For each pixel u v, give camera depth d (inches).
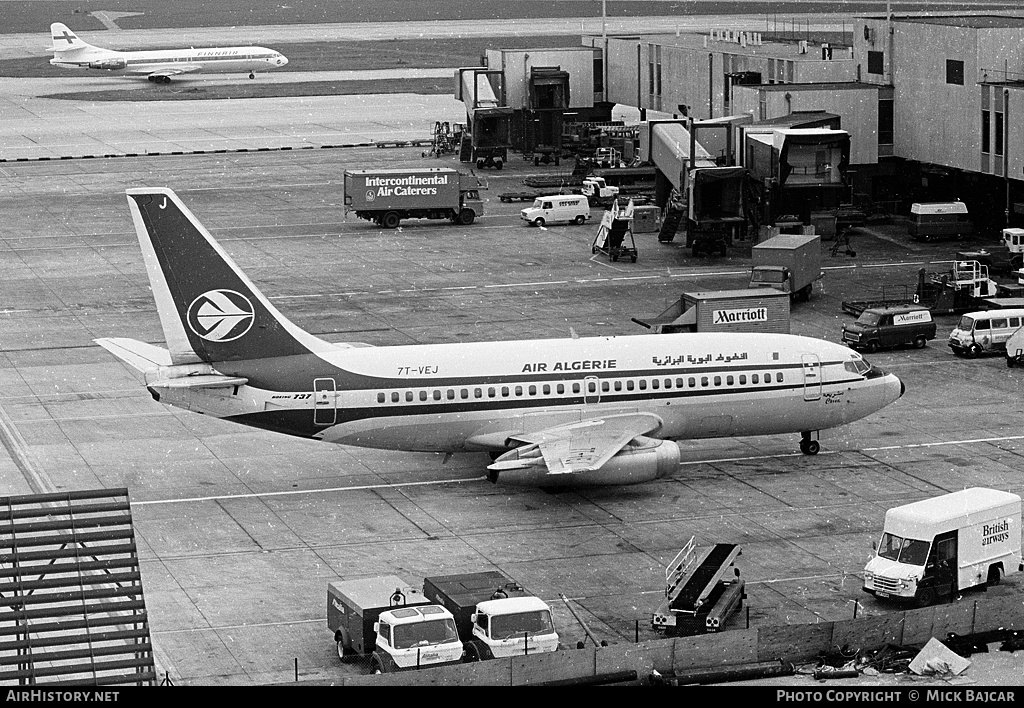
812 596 4291.3
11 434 6038.4
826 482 5393.7
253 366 5216.5
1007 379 6840.6
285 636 4025.6
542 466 5108.3
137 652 3688.5
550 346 5502.0
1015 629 3937.0
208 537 4842.5
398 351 5374.0
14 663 3607.3
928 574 4188.0
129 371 7062.0
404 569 4537.4
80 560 4532.5
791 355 5625.0
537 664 3577.8
